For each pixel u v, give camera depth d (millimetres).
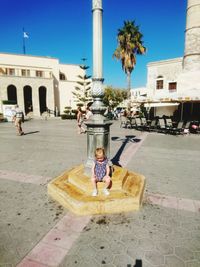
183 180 5055
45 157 7312
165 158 7137
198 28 17141
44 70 37625
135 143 9961
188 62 18031
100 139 4113
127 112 24531
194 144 9703
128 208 3578
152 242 2785
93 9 3793
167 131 14133
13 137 11914
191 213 3521
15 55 35875
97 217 3383
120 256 2545
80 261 2469
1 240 2834
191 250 2641
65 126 18547
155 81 23875
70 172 4562
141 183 4285
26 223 3227
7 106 24375
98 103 4062
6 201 3963
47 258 2512
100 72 3988
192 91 12625
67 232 3000
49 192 4207
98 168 3727
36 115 35344
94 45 3895
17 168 6027
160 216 3420
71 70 43719
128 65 24453
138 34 24062
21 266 2387
